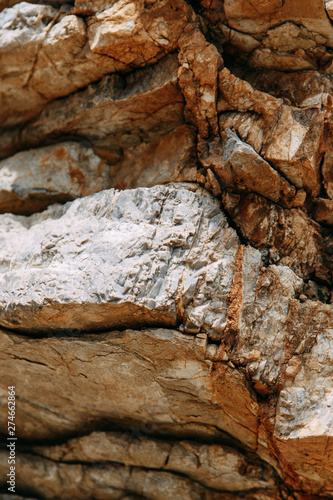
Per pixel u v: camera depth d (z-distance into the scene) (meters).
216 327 2.99
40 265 3.26
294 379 2.98
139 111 3.48
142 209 3.14
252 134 3.16
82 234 3.21
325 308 3.06
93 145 3.80
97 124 3.66
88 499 3.96
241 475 3.55
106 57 3.36
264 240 3.24
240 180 3.19
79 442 3.93
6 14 3.51
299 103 3.18
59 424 3.99
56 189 3.75
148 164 3.57
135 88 3.39
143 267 2.95
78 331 3.23
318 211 3.23
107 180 3.72
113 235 3.09
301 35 3.15
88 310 3.00
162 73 3.29
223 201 3.27
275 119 3.12
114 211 3.20
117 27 3.22
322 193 3.21
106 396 3.58
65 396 3.74
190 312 2.97
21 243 3.50
